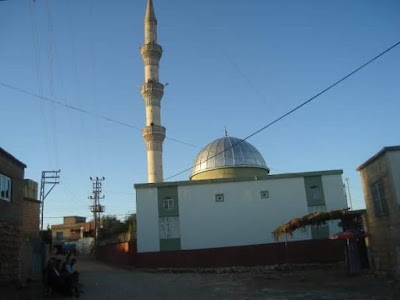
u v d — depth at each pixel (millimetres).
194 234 35000
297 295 16250
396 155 19031
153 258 33812
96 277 27281
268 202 35469
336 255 32656
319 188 35688
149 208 35469
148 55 52219
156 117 50469
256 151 45344
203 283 22109
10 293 17469
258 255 32656
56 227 85000
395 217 19031
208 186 35906
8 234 19578
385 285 17578
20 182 21391
